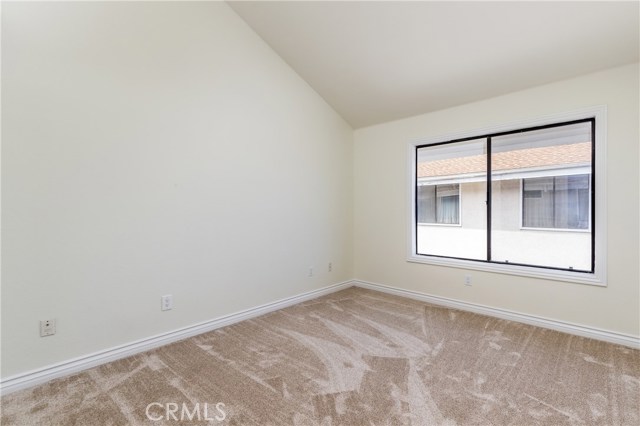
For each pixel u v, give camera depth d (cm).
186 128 281
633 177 253
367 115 417
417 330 294
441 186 382
